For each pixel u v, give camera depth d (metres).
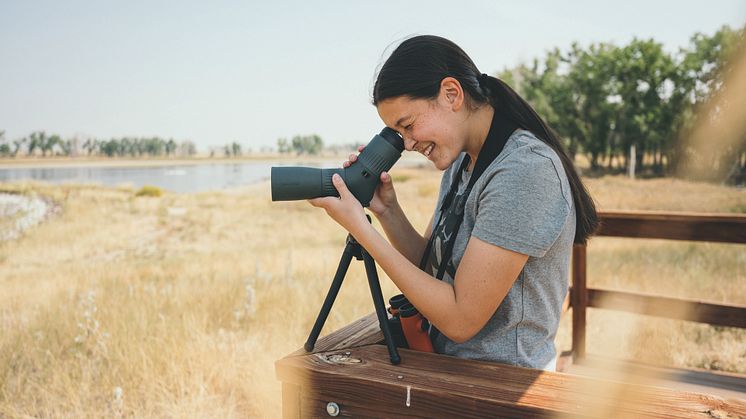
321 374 1.19
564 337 3.79
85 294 4.94
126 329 3.77
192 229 20.80
